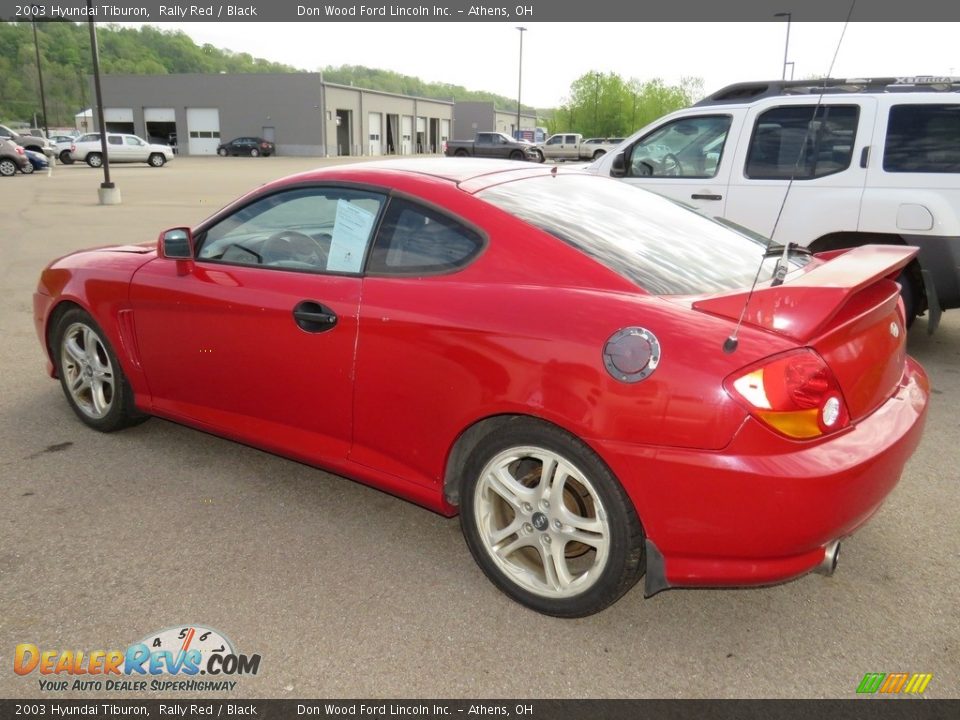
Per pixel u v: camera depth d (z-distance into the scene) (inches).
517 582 103.8
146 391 148.3
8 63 4522.6
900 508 134.1
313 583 109.5
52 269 162.6
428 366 104.6
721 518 85.4
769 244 130.6
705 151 250.4
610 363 89.2
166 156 1571.1
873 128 218.4
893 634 100.0
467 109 3440.0
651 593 92.9
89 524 124.5
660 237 115.0
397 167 123.5
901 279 229.6
